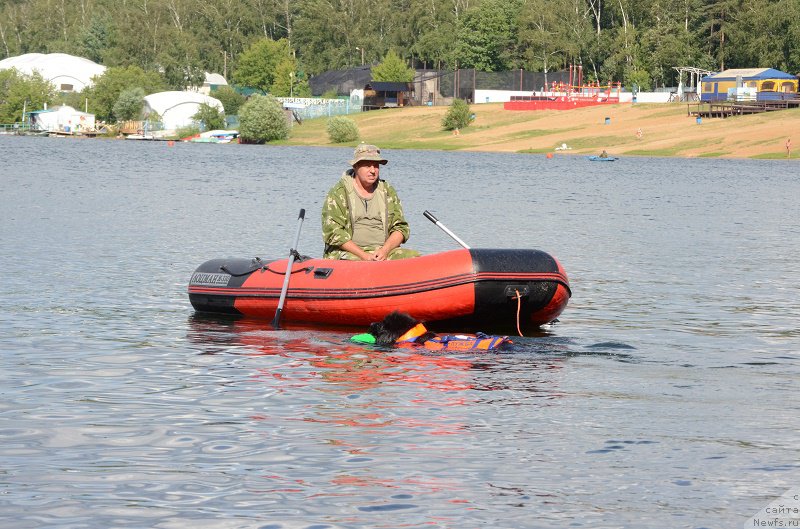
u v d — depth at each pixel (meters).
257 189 47.69
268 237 26.48
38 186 46.38
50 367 11.61
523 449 8.48
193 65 187.50
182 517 6.98
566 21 171.50
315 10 195.50
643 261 23.23
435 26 188.00
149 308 16.00
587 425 9.23
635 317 15.62
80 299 16.59
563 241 27.44
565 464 8.11
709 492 7.48
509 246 25.89
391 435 8.88
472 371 11.55
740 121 113.94
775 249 26.36
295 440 8.73
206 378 11.12
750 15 153.62
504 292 13.79
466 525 6.87
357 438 8.78
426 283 13.97
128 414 9.55
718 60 160.75
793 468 8.02
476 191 49.53
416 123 143.25
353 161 15.69
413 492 7.47
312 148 123.88
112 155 88.50
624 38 164.00
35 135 156.75
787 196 49.69
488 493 7.45
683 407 9.91
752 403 10.09
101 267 20.50
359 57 195.50
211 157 89.31
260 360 12.16
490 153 109.19
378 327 13.41
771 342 13.59
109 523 6.86
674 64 160.00
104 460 8.16
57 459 8.18
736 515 7.05
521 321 14.56
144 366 11.74
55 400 10.07
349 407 9.84
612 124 123.88
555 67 171.25
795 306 16.89
